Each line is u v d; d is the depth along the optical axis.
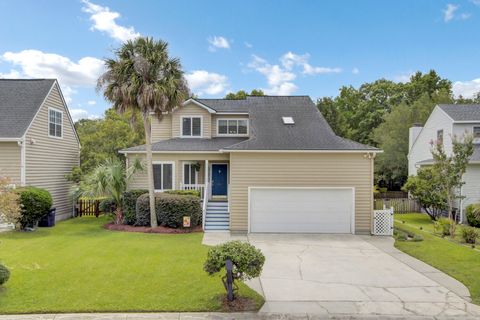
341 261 9.96
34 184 15.83
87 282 7.50
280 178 14.54
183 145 18.23
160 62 13.98
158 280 7.68
